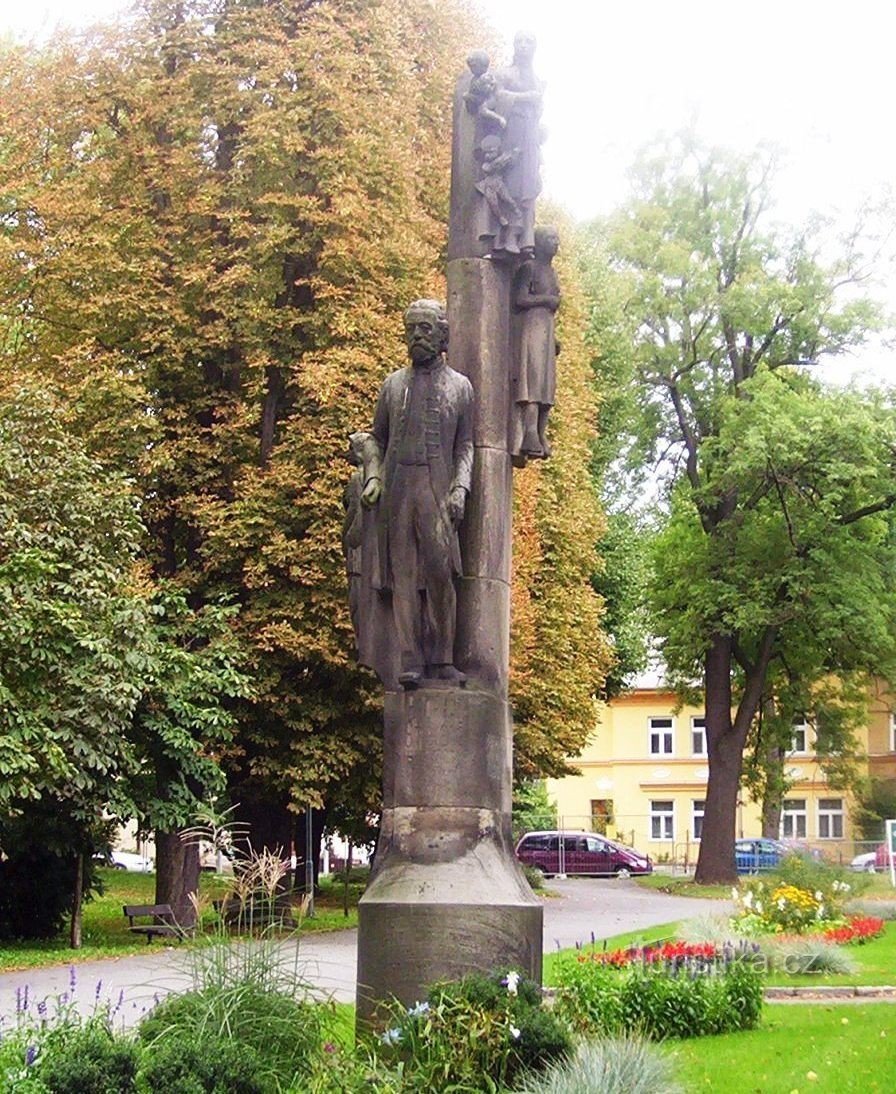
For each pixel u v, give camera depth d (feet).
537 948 39.65
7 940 81.00
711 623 144.25
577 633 115.75
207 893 88.53
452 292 43.57
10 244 89.76
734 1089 36.96
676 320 148.87
